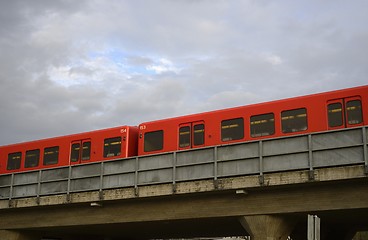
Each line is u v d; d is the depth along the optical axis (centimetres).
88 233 3619
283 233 2439
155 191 2625
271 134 2627
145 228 3212
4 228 3344
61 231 3469
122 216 2850
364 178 2111
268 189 2388
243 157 2417
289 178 2262
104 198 2795
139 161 2739
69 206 3042
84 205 2977
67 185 2973
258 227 2408
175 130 2964
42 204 3034
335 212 2319
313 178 2203
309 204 2295
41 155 3544
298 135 2298
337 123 2466
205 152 2533
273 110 2655
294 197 2336
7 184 3244
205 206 2575
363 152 2130
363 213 2345
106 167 2853
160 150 2988
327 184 2248
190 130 2911
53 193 3020
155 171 2670
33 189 3119
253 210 2430
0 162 3750
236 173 2422
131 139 3212
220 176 2464
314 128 2516
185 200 2644
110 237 3859
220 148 2498
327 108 2514
